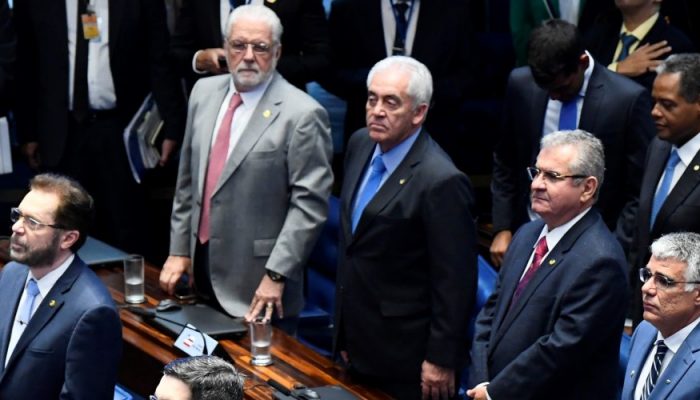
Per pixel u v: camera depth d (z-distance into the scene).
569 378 8.08
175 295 10.50
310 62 11.61
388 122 8.85
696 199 9.17
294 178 9.95
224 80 10.34
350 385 9.02
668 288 7.24
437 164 8.96
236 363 9.16
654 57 11.06
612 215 10.18
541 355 7.98
